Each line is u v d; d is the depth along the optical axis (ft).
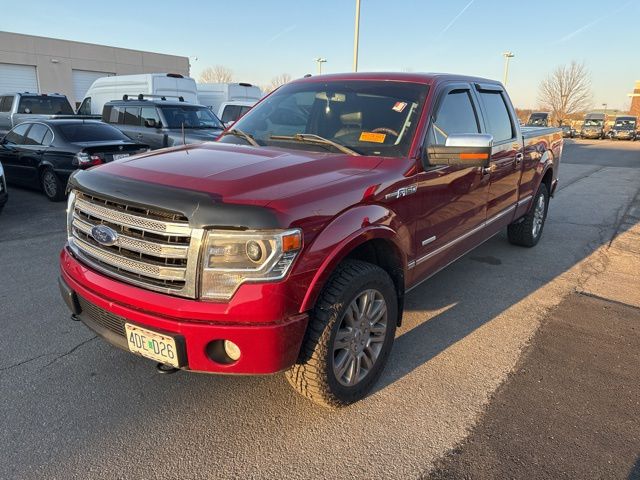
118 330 8.55
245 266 7.42
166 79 49.24
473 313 14.12
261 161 9.37
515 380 10.69
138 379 10.39
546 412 9.58
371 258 10.19
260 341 7.56
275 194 7.81
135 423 9.00
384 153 10.65
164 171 8.65
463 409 9.62
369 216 8.91
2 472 7.75
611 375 10.96
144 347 8.08
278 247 7.38
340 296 8.38
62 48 106.73
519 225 20.15
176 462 8.11
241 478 7.82
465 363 11.35
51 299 14.33
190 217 7.40
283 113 12.67
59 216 25.14
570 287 16.38
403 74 12.75
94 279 8.61
